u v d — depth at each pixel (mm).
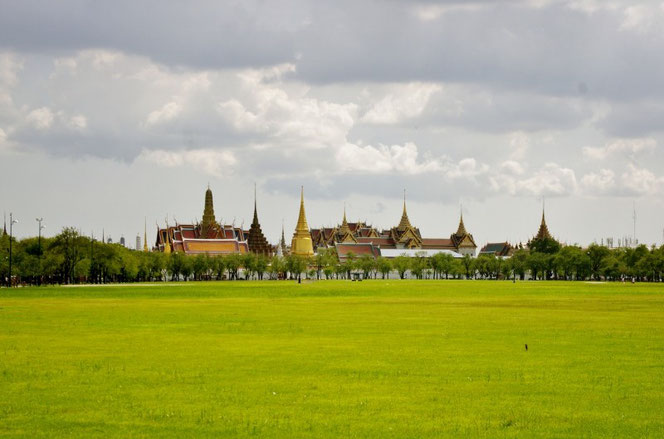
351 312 112188
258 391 47781
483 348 66875
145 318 100125
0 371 54469
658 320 96125
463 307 124312
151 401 45000
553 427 39688
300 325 89375
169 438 37625
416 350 65438
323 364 57562
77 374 53312
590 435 38344
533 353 63562
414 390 48125
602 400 45438
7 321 94938
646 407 43750
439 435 38250
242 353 63531
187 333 79812
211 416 41625
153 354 62875
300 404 44375
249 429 39188
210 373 53719
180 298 157375
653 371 54594
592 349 66125
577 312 111375
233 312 112188
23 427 39438
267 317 102062
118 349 66125
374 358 60656
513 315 105125
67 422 40375
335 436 38031
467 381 50875
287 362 58562
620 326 87562
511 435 38250
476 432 38781
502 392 47500
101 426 39688
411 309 119250
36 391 47562
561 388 48750
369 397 46125
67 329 84312
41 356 61688
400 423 40344
